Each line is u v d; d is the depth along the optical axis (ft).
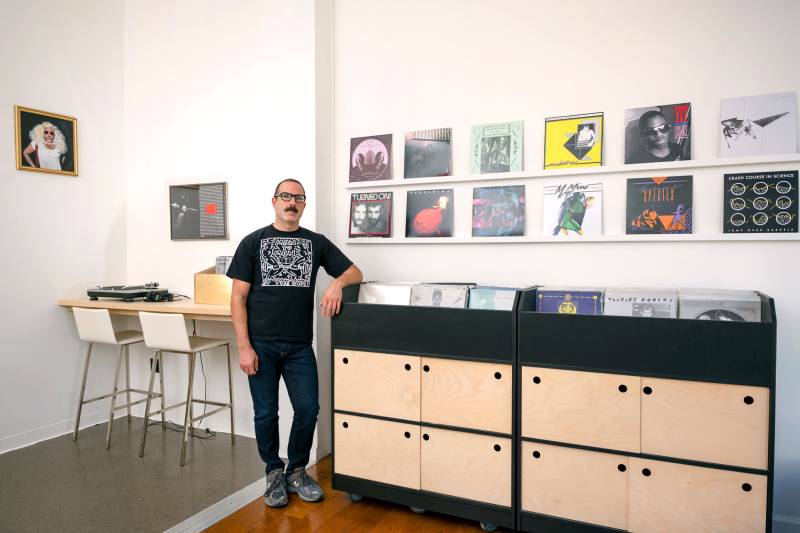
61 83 10.85
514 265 8.66
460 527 7.30
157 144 11.60
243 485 8.52
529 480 6.86
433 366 7.39
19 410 10.21
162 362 11.62
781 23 7.11
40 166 10.46
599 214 8.01
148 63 11.70
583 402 6.54
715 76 7.44
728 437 5.89
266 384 8.06
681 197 7.56
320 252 8.43
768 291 7.18
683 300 6.48
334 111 10.18
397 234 9.61
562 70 8.33
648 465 6.24
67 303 10.70
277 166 10.10
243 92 10.46
